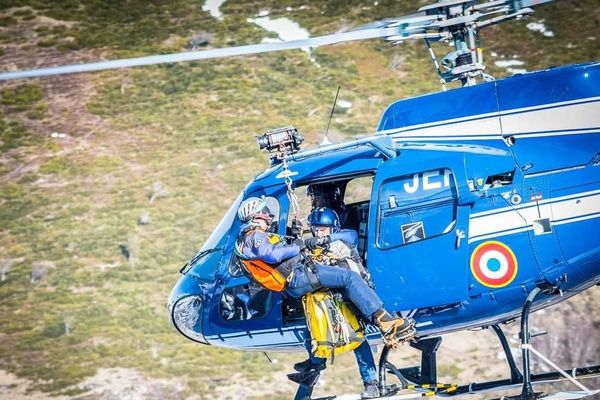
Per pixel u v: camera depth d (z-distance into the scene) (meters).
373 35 30.86
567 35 142.00
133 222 103.69
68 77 144.25
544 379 31.11
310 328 29.03
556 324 78.38
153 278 92.56
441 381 72.19
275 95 132.75
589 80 30.09
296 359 78.94
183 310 34.25
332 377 73.56
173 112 132.00
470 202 29.53
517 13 31.28
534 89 30.41
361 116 124.31
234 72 141.75
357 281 28.86
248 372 77.00
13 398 75.12
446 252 29.64
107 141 125.94
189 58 27.75
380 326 28.77
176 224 102.38
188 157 118.56
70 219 106.31
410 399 30.80
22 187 115.25
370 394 30.75
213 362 78.62
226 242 33.62
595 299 81.19
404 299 30.02
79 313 87.19
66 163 120.38
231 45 152.88
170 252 96.81
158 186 110.81
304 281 28.55
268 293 32.31
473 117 30.78
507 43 141.25
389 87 131.50
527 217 29.31
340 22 156.25
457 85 129.62
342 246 29.42
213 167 114.94
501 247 29.42
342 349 29.25
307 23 157.62
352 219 32.97
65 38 157.62
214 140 122.19
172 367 77.94
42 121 132.25
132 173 116.31
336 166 31.25
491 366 73.94
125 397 74.12
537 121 30.05
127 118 131.88
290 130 32.06
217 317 33.38
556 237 29.20
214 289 33.38
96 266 95.56
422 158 30.33
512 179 29.59
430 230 29.77
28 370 78.94
